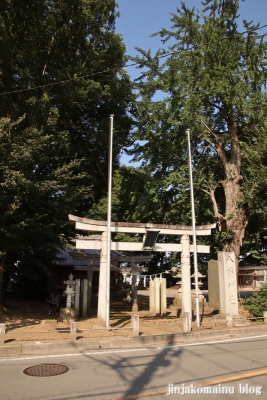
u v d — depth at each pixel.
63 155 15.51
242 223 19.17
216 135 20.56
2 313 13.91
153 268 31.83
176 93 19.00
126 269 19.45
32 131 12.77
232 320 12.05
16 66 14.90
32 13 14.73
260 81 19.31
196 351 8.70
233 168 19.75
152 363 7.44
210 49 18.75
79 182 17.75
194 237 13.73
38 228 12.53
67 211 14.03
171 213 22.25
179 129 19.66
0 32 13.62
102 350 8.77
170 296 31.16
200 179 19.45
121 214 26.19
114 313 17.20
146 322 13.81
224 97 18.58
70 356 8.10
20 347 8.34
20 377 6.40
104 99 18.33
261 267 43.53
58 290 23.67
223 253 14.05
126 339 9.42
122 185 23.56
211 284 15.02
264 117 19.23
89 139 18.08
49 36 16.05
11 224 11.68
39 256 15.60
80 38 16.88
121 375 6.54
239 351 8.73
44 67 15.83
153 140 20.28
